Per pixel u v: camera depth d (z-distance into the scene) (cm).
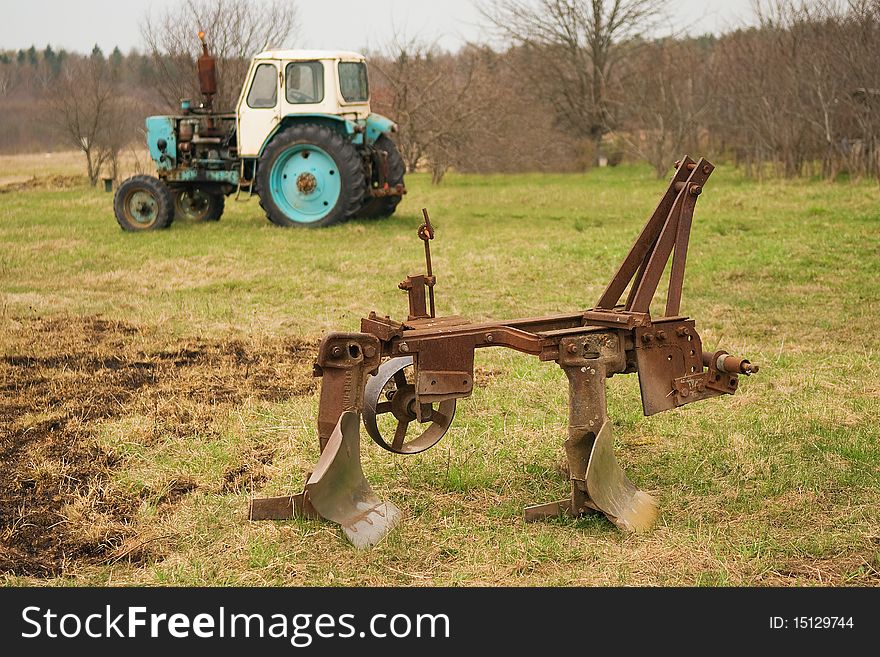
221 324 822
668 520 422
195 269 1105
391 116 2709
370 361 400
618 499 420
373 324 405
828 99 1988
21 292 983
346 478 409
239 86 2338
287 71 1495
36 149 3631
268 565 381
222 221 1598
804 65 2047
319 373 405
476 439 515
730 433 521
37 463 492
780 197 1662
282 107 1497
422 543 401
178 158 1584
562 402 580
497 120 2744
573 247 1205
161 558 395
